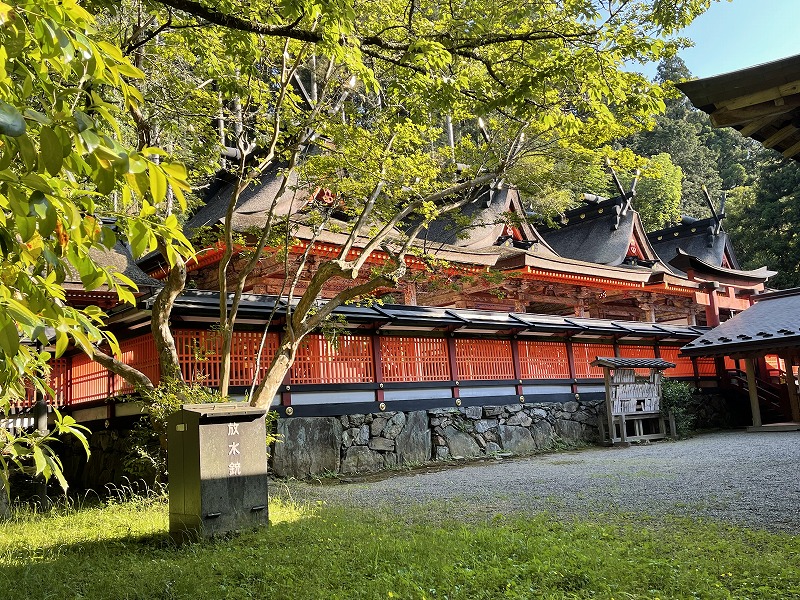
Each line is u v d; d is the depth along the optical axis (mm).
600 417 20672
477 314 18750
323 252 17953
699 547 6293
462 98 7820
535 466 15180
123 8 11125
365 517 8914
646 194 52094
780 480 10609
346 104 13031
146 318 13156
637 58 9547
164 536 7953
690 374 25344
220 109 11867
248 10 7008
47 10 1753
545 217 15484
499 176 13578
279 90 12039
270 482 13719
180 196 1879
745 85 5938
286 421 14719
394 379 16891
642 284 27062
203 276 20969
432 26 9906
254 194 22141
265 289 19359
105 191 1731
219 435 7676
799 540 6438
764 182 44031
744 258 47594
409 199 14195
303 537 7344
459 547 6543
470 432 18047
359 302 15477
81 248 2041
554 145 15758
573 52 8078
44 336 1934
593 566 5625
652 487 10719
